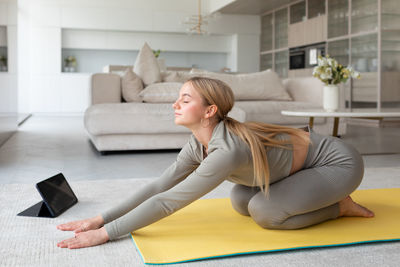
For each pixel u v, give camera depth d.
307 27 8.38
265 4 8.88
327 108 3.82
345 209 1.74
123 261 1.34
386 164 3.27
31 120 7.61
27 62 8.48
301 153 1.61
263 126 1.57
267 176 1.44
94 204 2.05
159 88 4.05
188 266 1.30
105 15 8.93
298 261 1.34
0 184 2.51
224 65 10.40
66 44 8.99
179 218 1.78
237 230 1.61
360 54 7.02
